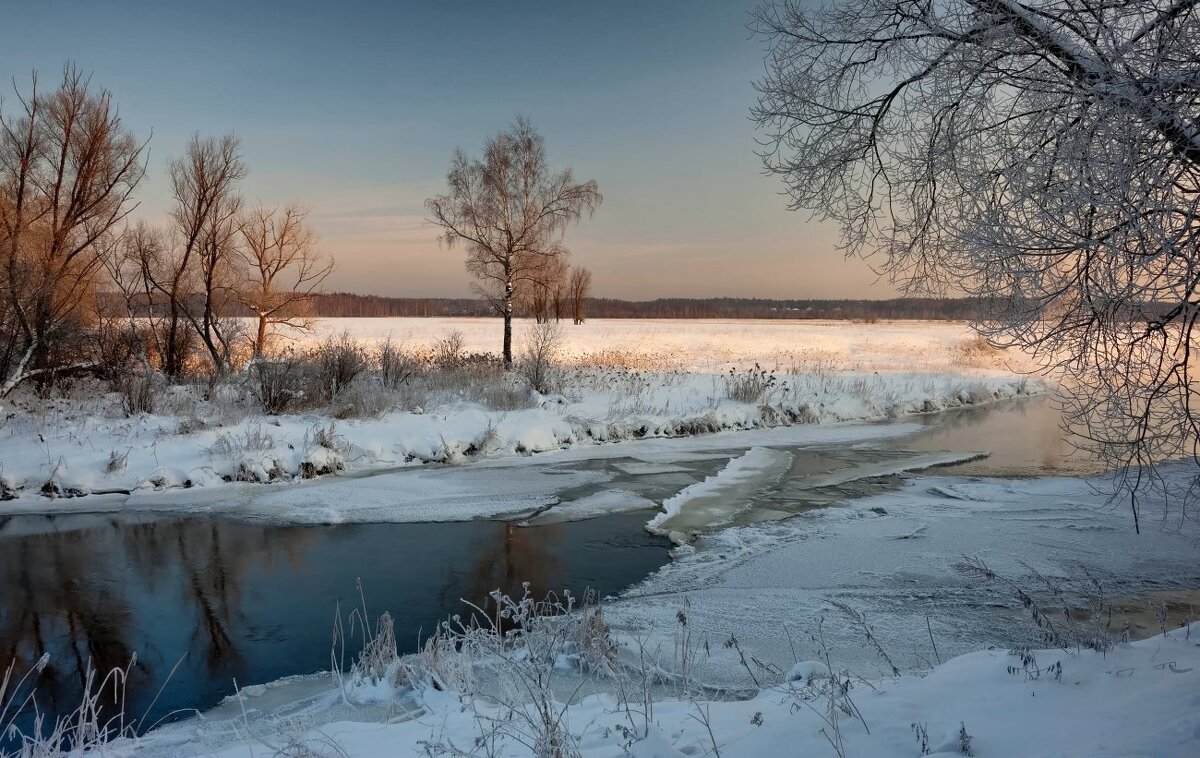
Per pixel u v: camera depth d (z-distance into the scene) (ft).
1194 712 10.77
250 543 32.42
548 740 11.25
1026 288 16.93
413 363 71.67
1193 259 14.06
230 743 15.75
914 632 22.08
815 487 42.60
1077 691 12.38
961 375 101.96
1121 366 16.85
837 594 25.70
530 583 27.53
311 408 57.52
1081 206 15.60
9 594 26.48
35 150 54.90
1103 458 17.63
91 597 26.23
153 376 61.16
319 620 24.21
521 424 55.21
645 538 33.09
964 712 11.96
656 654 20.16
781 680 17.33
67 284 57.31
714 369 102.37
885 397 76.59
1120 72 15.94
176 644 22.49
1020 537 31.94
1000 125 20.38
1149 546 30.37
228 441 44.24
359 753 13.11
